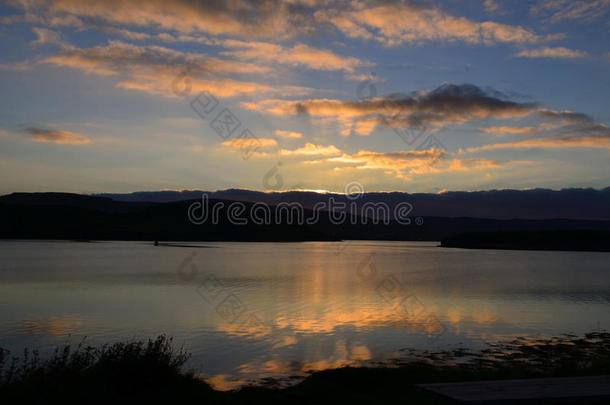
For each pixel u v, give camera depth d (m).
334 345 19.69
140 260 89.94
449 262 97.25
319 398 9.46
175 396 9.59
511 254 144.00
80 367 10.10
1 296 36.44
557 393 7.05
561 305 33.00
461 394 7.05
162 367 10.70
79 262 82.19
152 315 27.28
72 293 38.56
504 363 16.70
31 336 21.06
